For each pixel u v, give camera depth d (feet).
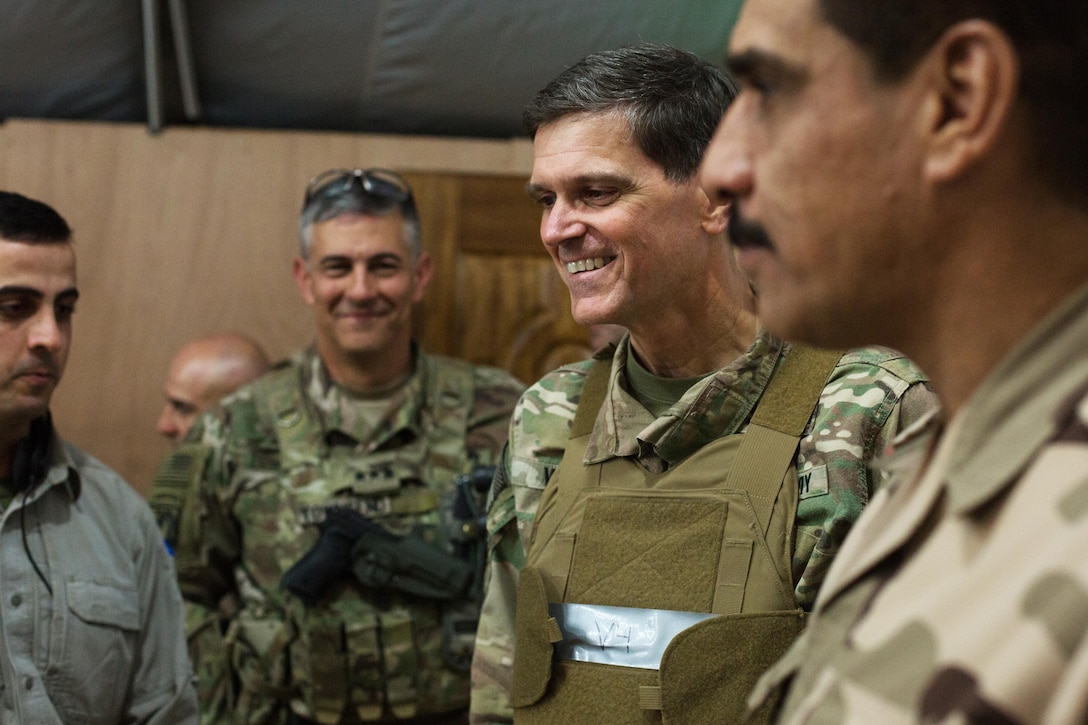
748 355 3.99
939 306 1.87
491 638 4.76
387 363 7.82
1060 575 1.45
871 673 1.68
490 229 9.63
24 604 4.99
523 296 9.65
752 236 2.02
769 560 3.71
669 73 4.02
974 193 1.76
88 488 5.50
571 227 4.05
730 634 3.59
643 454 4.09
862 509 3.68
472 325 9.60
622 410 4.22
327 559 7.17
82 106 9.32
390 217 7.82
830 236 1.87
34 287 5.03
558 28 8.60
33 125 9.31
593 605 3.92
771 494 3.78
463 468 7.77
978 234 1.78
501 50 8.79
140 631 5.53
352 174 7.93
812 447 3.84
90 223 9.35
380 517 7.49
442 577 7.23
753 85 1.98
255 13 8.39
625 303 4.05
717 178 2.03
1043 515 1.53
